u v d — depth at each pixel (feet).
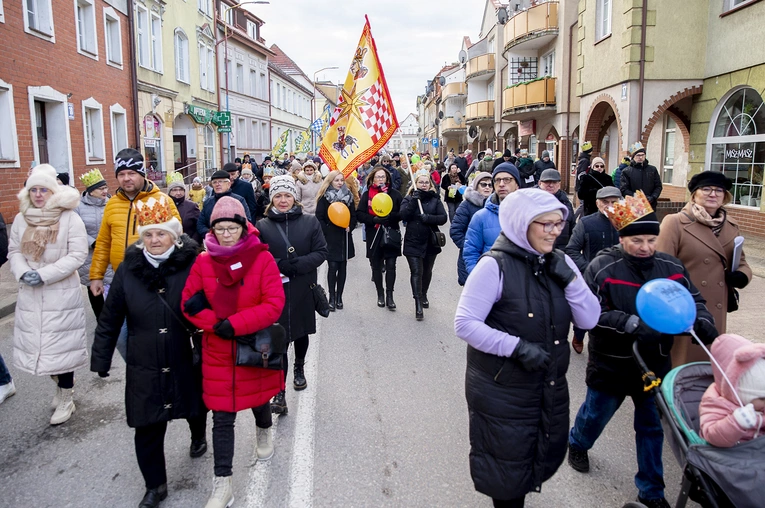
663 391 9.01
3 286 30.30
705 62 47.11
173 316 11.14
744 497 7.20
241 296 11.01
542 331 9.02
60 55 48.16
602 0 54.85
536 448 9.14
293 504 11.40
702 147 47.70
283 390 15.49
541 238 8.94
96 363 11.10
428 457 13.23
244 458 13.25
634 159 33.27
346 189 26.61
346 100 27.48
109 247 16.24
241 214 11.05
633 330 10.50
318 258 16.05
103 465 13.05
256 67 131.03
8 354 20.65
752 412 7.39
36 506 11.47
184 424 15.23
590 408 12.01
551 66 86.02
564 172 79.56
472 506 11.36
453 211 49.57
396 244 26.07
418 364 19.33
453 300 28.27
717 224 13.80
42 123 47.78
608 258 11.51
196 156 92.27
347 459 13.15
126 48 63.82
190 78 88.69
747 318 23.26
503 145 117.08
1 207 39.37
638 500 11.28
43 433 14.65
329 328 23.58
